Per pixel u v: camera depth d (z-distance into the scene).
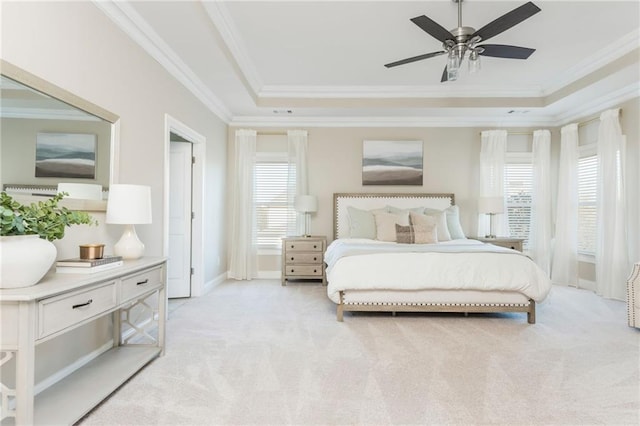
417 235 4.36
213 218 4.80
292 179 5.44
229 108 5.00
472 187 5.49
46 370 1.93
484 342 2.77
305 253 5.00
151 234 3.09
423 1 2.77
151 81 3.02
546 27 3.17
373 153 5.49
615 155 4.18
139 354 2.38
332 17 3.01
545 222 5.19
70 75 2.05
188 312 3.59
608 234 4.23
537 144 5.28
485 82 4.56
